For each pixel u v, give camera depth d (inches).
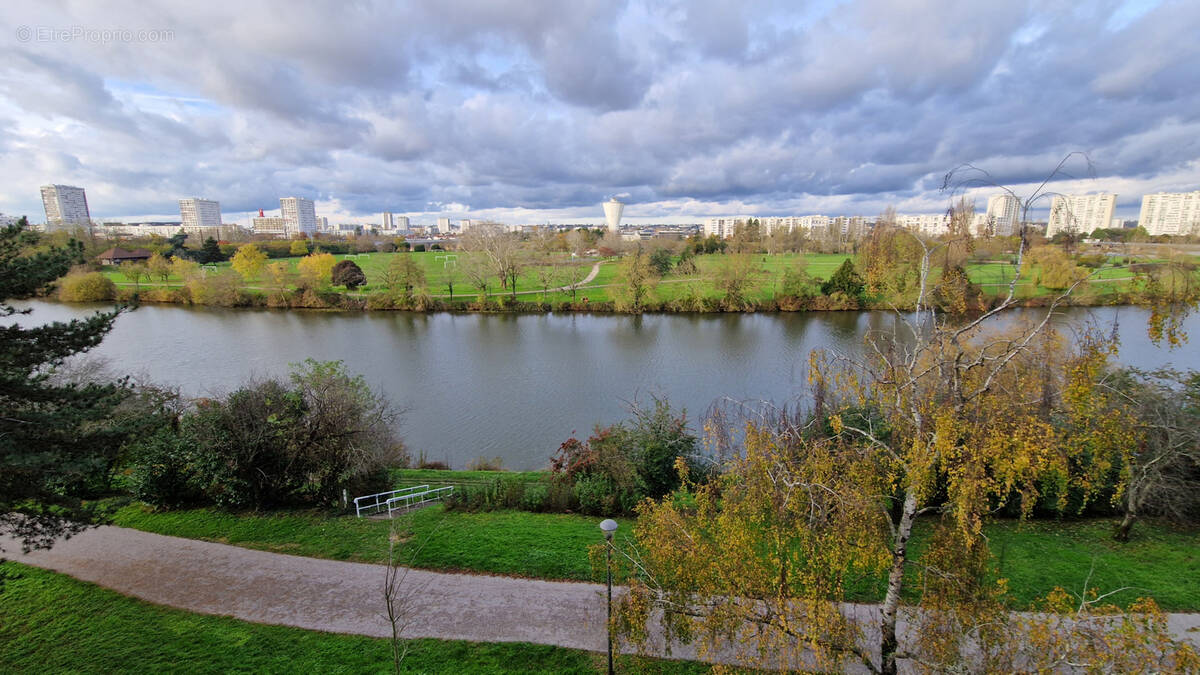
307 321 2837.1
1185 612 573.3
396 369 1957.4
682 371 1888.5
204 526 778.2
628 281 2901.1
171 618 587.2
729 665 470.9
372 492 892.6
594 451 885.2
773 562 418.3
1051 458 376.5
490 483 934.4
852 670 500.1
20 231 568.1
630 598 465.4
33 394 553.9
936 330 398.6
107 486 874.1
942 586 390.9
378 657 533.3
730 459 659.4
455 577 662.5
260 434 804.6
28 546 625.9
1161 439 697.6
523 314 2979.8
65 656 534.6
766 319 2719.0
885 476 434.3
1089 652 327.3
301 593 629.9
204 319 2871.6
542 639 560.1
